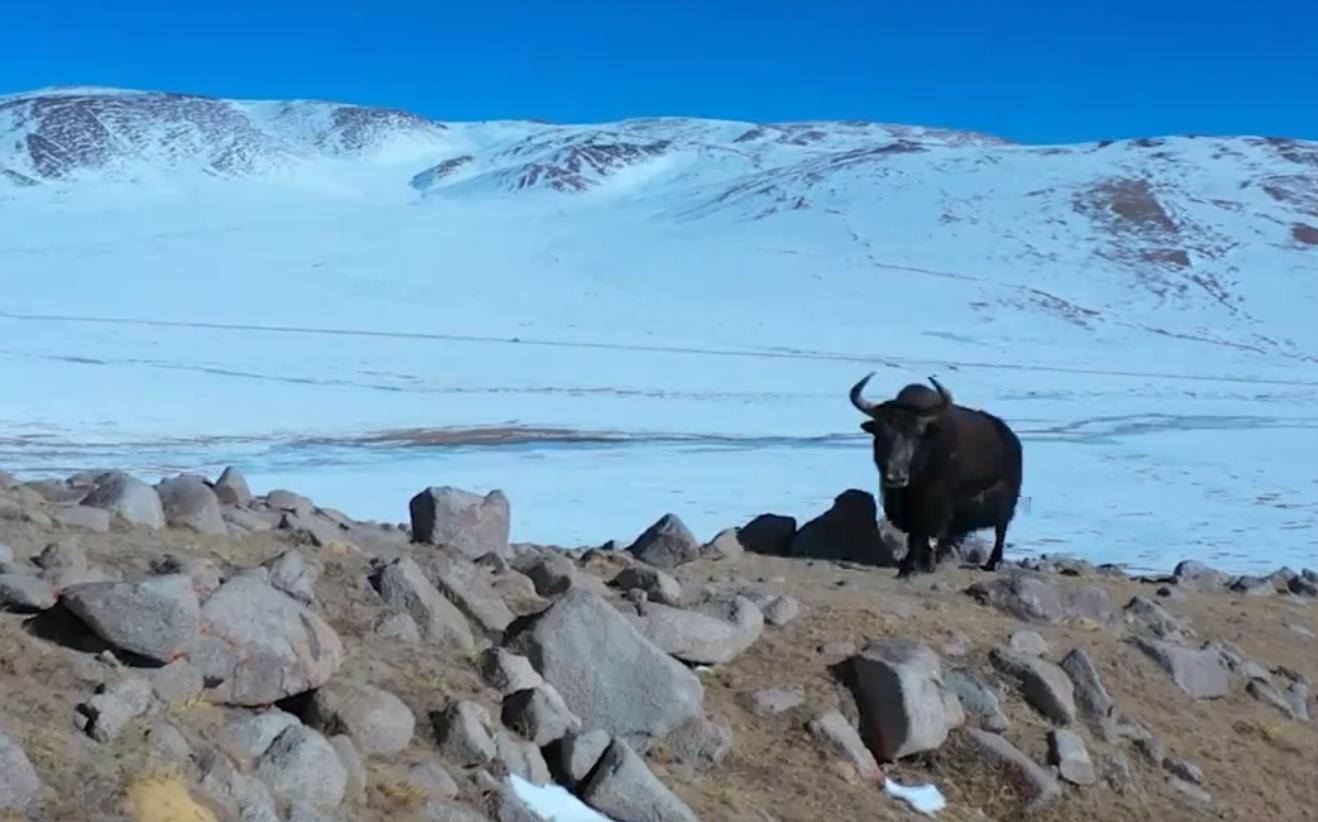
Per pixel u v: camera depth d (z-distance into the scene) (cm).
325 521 1002
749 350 7638
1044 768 870
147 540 795
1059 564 1491
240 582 650
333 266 10444
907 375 6800
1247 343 9012
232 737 584
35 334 6825
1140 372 7588
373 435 4100
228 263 10481
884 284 10350
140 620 600
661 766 738
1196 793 903
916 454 1256
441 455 3659
